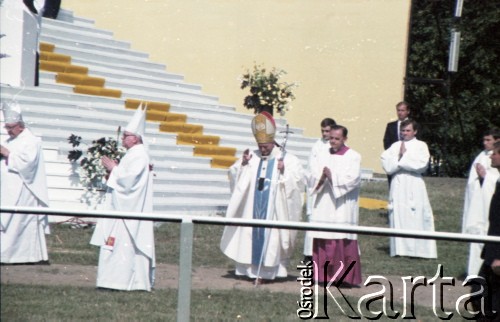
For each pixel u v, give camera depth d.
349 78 51.44
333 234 15.70
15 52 25.59
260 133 24.48
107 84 42.41
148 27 52.88
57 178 32.28
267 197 24.39
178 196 35.78
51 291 16.08
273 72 45.88
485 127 66.38
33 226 16.31
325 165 26.03
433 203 40.28
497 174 26.50
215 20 52.69
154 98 43.88
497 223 18.69
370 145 51.25
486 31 65.75
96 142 32.41
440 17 67.06
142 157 22.75
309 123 51.88
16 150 25.84
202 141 41.69
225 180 38.50
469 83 66.62
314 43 51.78
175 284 15.86
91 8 53.19
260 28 52.28
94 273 16.33
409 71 67.00
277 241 16.11
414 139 31.31
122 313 15.97
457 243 15.46
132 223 16.67
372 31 51.09
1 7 25.41
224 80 52.50
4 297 16.00
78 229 16.98
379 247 15.75
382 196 41.72
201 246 15.75
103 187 32.25
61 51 43.12
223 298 15.78
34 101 36.38
